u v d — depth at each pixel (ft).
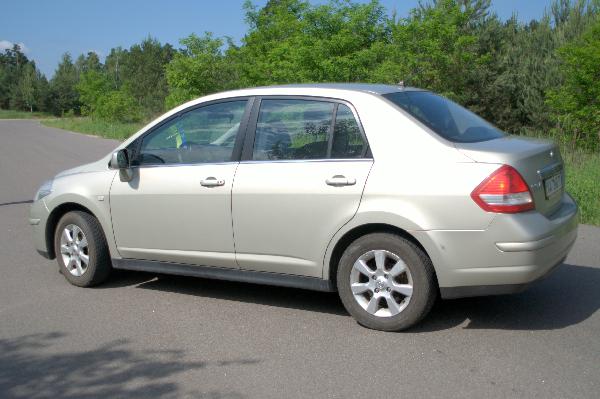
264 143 17.03
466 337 15.14
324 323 16.44
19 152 77.77
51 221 20.84
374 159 15.38
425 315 15.33
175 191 17.92
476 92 74.23
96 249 19.72
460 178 14.40
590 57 53.72
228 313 17.48
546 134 68.85
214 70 70.95
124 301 18.78
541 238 14.23
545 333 15.30
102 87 166.20
